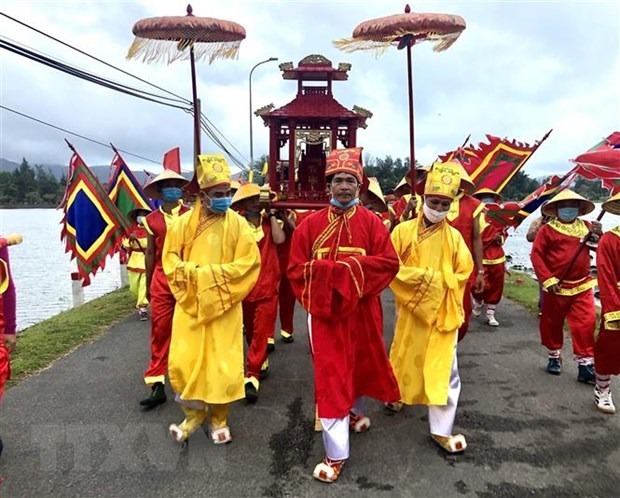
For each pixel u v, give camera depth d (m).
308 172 8.94
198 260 3.86
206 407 3.98
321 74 8.49
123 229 7.67
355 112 8.31
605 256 4.27
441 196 3.85
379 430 4.16
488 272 7.24
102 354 6.14
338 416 3.43
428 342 3.88
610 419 4.30
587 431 4.09
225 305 3.72
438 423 3.76
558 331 5.34
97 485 3.38
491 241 7.20
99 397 4.82
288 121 8.41
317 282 3.41
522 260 17.30
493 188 7.50
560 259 5.21
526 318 7.89
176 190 4.89
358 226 3.63
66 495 3.27
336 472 3.44
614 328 4.23
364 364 3.73
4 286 3.45
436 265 3.95
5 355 3.41
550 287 5.13
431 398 3.69
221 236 3.87
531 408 4.54
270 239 5.13
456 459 3.68
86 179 7.43
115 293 10.66
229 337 3.81
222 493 3.30
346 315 3.44
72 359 5.95
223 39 4.03
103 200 7.47
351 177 3.59
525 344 6.47
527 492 3.27
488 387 5.03
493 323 7.40
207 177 3.76
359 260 3.45
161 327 4.64
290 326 6.49
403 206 6.14
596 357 4.38
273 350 6.18
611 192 4.96
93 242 7.43
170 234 3.90
